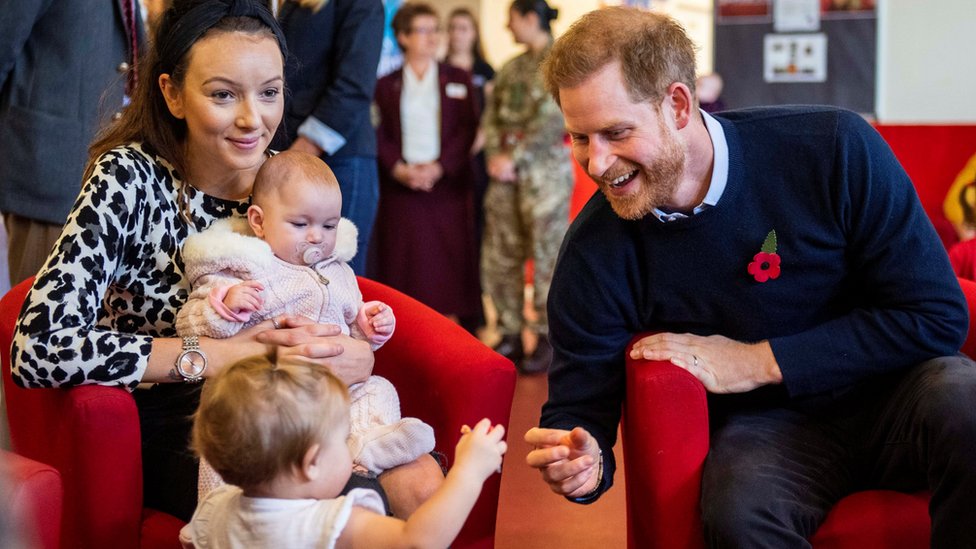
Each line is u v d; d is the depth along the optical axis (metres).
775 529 1.78
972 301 2.22
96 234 1.92
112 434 1.82
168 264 2.06
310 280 2.04
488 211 5.22
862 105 7.12
